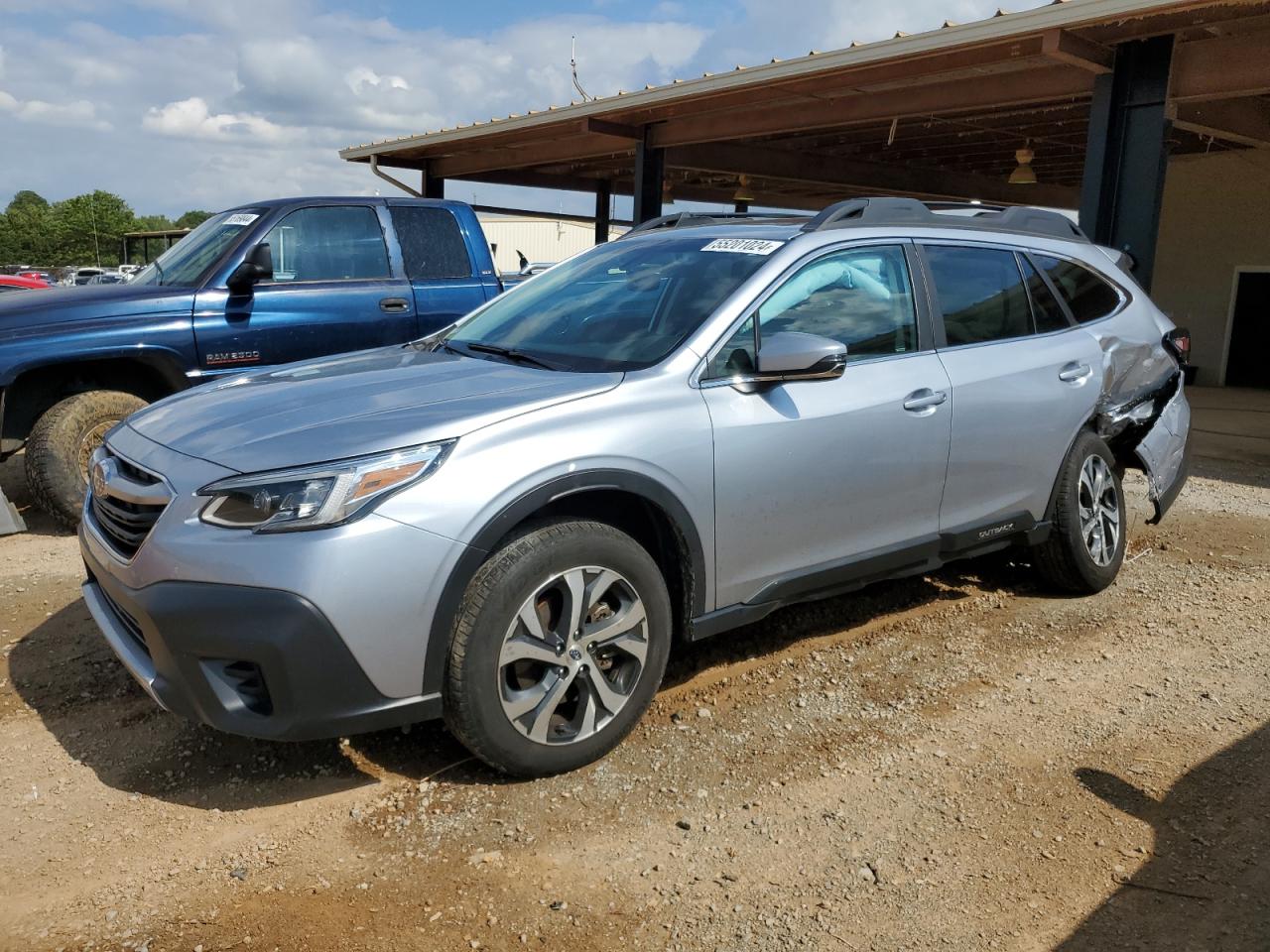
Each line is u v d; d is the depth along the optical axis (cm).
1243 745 345
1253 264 1598
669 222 476
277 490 275
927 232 433
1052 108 1086
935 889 266
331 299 669
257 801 304
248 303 634
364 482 277
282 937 244
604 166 1722
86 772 321
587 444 310
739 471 345
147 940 242
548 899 260
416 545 279
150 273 679
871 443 381
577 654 311
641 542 359
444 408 309
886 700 377
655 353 353
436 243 730
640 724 354
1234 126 1111
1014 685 392
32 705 368
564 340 385
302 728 275
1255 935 249
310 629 268
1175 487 556
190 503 283
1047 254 488
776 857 279
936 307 422
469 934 246
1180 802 309
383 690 282
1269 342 1611
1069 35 798
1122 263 548
